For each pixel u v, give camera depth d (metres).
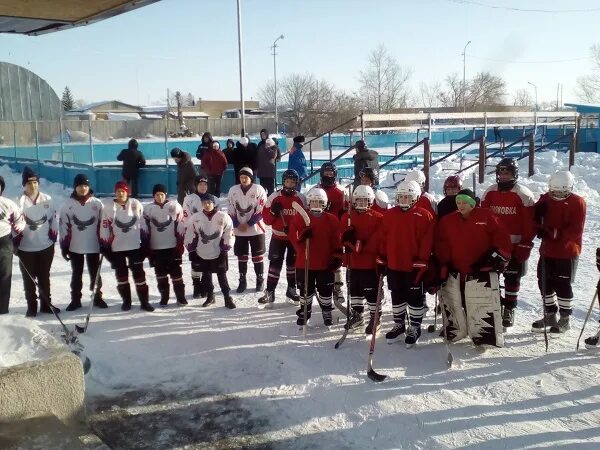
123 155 16.61
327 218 6.14
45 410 3.92
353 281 6.09
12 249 6.44
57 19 5.81
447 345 5.36
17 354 4.19
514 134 27.77
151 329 6.31
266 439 4.14
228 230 6.98
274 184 14.88
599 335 5.50
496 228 5.34
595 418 4.21
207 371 5.25
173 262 7.08
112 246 6.84
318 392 4.75
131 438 4.18
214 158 14.75
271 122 43.81
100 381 5.10
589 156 18.66
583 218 5.69
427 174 14.27
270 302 7.11
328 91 60.22
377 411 4.40
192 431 4.27
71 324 6.49
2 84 25.72
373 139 31.25
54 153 22.33
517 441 3.93
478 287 5.42
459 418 4.26
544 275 5.62
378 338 5.91
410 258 5.54
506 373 4.99
